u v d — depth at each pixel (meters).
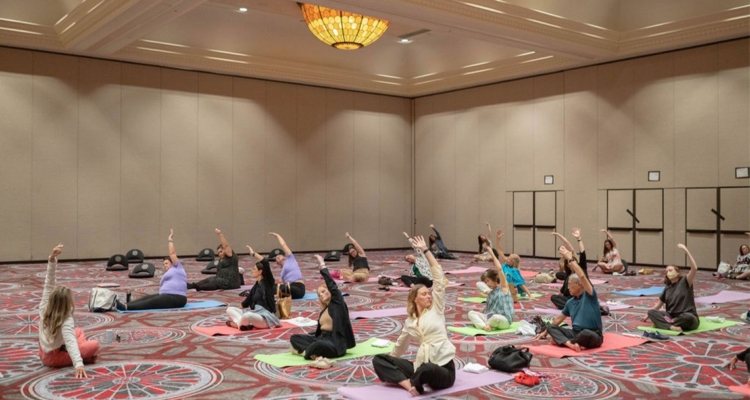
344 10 15.37
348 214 25.64
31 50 19.23
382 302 11.95
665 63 19.05
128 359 7.20
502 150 23.67
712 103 18.06
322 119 24.98
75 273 16.72
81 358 6.49
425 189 26.77
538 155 22.45
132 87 20.89
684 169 18.64
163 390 5.92
